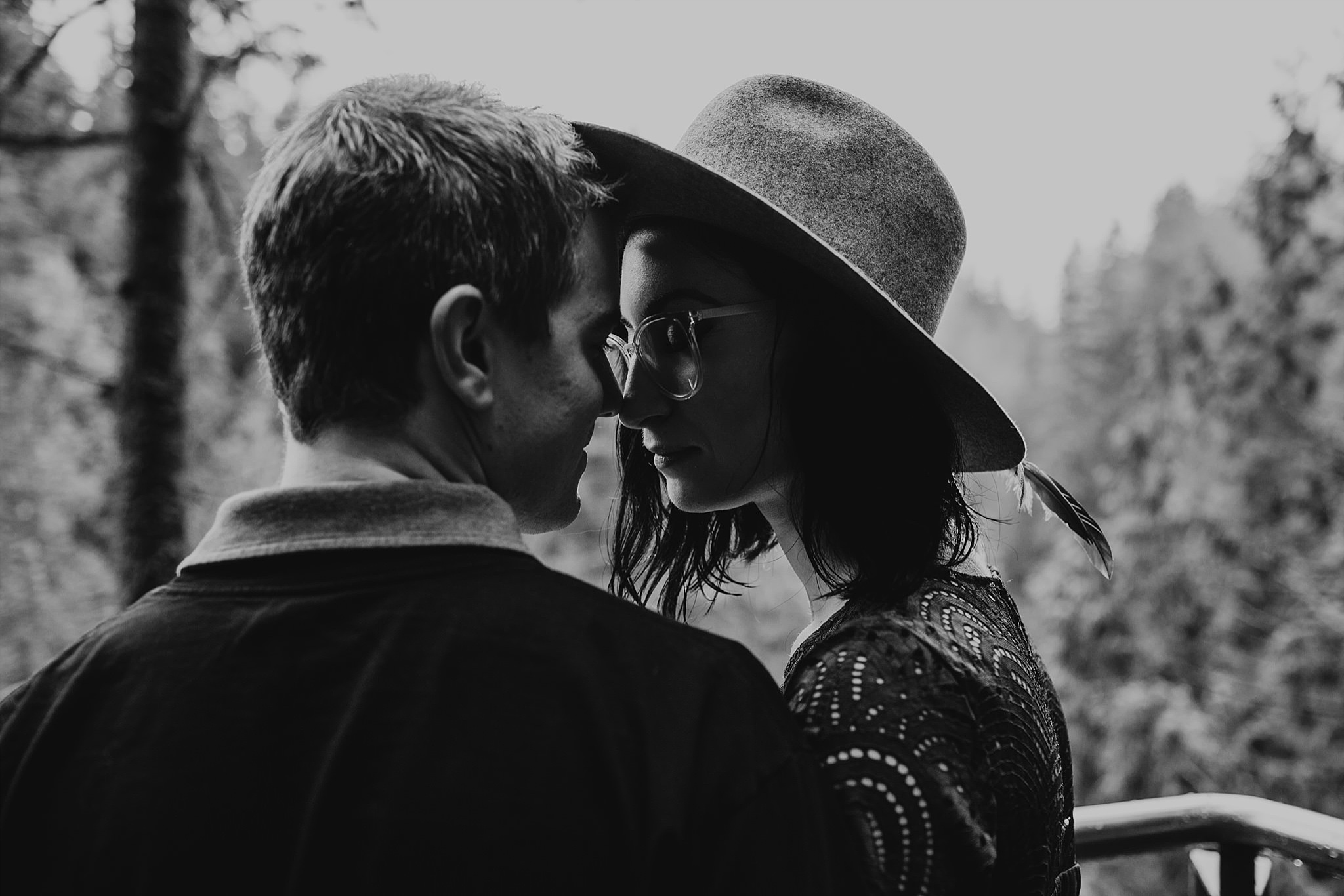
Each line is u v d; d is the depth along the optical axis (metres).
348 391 0.88
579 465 1.02
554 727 0.81
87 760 0.85
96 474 8.40
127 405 3.45
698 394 1.20
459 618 0.83
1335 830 1.48
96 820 0.83
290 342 0.88
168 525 3.43
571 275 0.96
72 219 5.77
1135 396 11.42
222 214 4.06
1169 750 9.48
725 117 1.25
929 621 1.05
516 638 0.83
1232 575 10.02
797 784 0.83
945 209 1.25
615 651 0.85
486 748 0.80
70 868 0.83
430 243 0.86
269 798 0.80
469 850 0.77
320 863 0.78
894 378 1.17
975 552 1.26
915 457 1.17
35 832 0.85
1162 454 10.44
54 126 4.67
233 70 3.80
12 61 4.34
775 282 1.17
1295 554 9.84
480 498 0.89
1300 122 9.23
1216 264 10.54
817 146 1.20
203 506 3.73
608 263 1.05
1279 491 9.91
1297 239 9.43
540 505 1.00
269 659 0.84
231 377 5.17
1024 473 1.39
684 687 0.84
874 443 1.17
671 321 1.20
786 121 1.22
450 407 0.91
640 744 0.81
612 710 0.82
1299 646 9.49
